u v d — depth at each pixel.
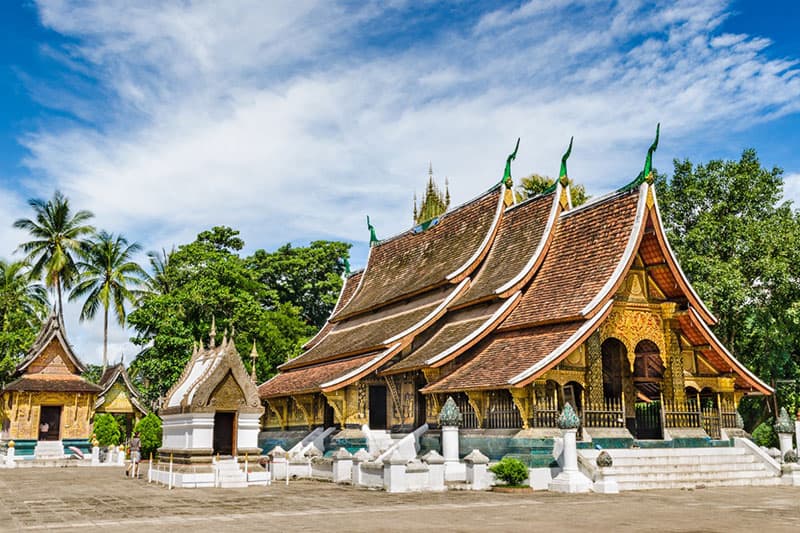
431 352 24.56
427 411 24.11
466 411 22.50
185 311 41.47
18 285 50.84
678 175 40.28
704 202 39.12
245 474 20.52
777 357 33.72
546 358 19.95
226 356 21.11
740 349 36.62
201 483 19.97
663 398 22.38
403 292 30.67
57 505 15.22
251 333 43.44
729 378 23.98
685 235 38.06
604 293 21.00
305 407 29.78
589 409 20.83
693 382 23.66
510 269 25.92
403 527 11.38
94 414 42.56
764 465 21.88
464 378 22.20
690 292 22.58
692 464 20.97
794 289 33.56
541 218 26.38
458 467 20.39
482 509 14.22
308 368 33.44
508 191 29.56
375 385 26.86
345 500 16.22
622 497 16.86
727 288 33.06
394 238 37.50
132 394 45.53
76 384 40.00
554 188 26.39
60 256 51.12
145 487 20.23
